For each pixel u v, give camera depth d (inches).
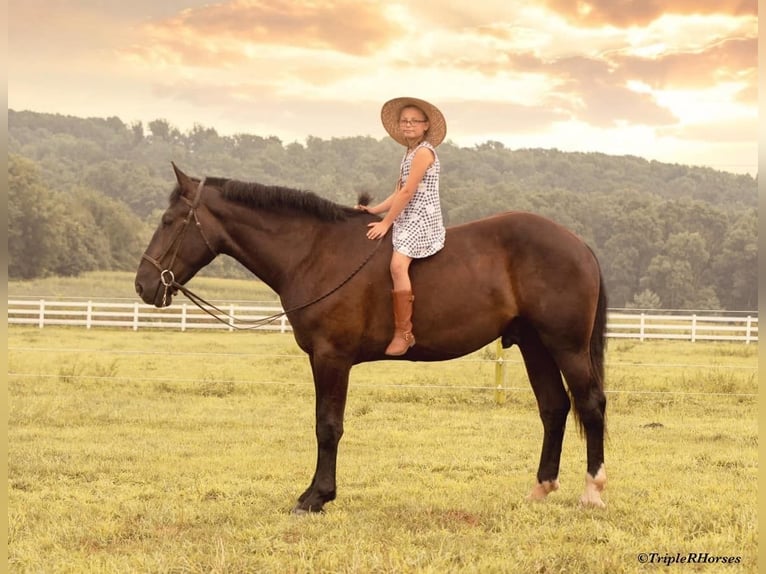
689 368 632.4
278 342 851.4
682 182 5772.6
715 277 2652.6
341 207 248.5
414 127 243.3
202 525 227.3
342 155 6752.0
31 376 538.9
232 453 328.8
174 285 248.7
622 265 2726.4
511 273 243.0
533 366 257.1
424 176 239.0
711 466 309.9
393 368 643.5
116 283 2326.5
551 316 240.8
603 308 250.2
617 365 642.2
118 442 346.6
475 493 263.6
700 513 236.4
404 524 224.8
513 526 225.0
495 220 247.9
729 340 930.7
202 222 247.1
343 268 239.0
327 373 239.3
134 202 4751.5
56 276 2418.8
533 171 5846.5
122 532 220.2
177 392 499.8
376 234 238.8
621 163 6141.7
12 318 963.3
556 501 253.4
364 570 187.9
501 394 471.5
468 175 5442.9
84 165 5753.0
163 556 195.9
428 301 238.1
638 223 2738.7
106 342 791.7
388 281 238.7
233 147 7411.4
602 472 246.1
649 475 292.5
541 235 243.1
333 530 217.9
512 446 349.1
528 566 193.0
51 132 7687.0
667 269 2554.1
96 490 265.6
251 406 453.1
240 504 246.5
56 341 784.9
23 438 350.9
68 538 214.8
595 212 3065.9
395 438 364.8
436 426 398.6
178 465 303.6
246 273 2657.5
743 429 395.9
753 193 5551.2
